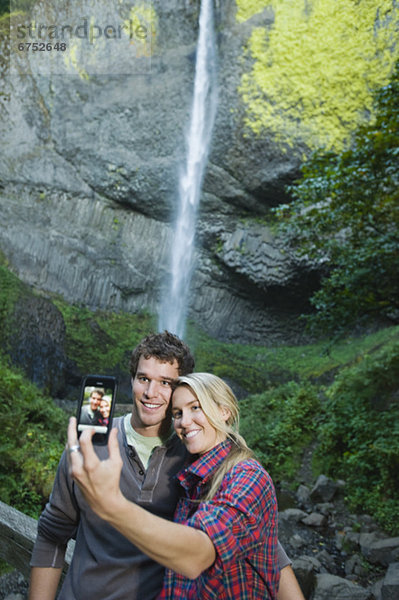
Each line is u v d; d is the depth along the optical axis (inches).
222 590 49.3
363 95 697.6
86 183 789.9
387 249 304.7
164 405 62.7
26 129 751.7
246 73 735.1
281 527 281.4
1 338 433.7
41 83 740.0
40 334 475.8
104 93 765.9
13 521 89.7
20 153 749.9
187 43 757.9
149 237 819.4
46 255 733.3
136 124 775.7
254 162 766.5
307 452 399.2
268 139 746.8
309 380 659.4
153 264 811.4
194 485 58.2
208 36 746.2
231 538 45.3
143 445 64.2
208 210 816.9
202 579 48.8
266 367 723.4
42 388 439.2
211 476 55.9
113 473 36.6
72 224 777.6
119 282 782.5
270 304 837.8
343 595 197.8
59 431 331.6
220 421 56.4
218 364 693.3
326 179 311.7
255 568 50.4
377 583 212.8
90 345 657.6
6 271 514.6
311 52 703.1
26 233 724.0
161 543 39.0
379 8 663.1
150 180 789.9
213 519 46.1
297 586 64.6
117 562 59.3
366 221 318.0
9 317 453.7
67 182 776.9
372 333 716.7
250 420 458.0
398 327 645.9
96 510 37.4
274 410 471.8
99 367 615.8
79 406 48.0
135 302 798.5
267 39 719.7
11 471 265.9
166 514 61.4
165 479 62.2
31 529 87.5
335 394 441.4
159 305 807.1
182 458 63.4
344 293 325.4
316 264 732.0
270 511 52.3
